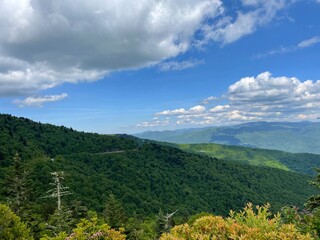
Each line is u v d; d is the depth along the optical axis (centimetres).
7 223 1362
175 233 635
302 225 760
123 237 997
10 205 3950
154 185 16625
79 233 991
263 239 568
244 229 605
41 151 16388
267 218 646
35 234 3023
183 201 16112
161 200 15012
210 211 15612
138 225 6344
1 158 12312
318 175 1245
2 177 8988
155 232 5903
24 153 14025
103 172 16125
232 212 673
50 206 4684
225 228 611
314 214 784
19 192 4175
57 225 3200
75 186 11081
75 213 4862
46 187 9738
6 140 14888
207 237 582
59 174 3431
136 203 12812
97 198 11225
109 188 12838
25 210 3656
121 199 12294
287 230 583
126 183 15350
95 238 995
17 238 1373
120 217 5494
